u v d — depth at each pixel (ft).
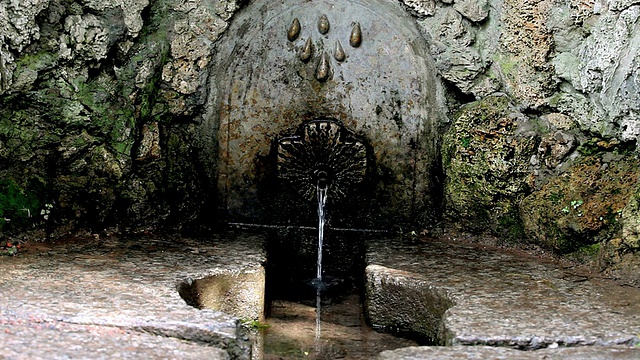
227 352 13.42
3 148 19.61
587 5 18.90
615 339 14.01
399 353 13.30
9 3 18.58
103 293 15.47
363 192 23.61
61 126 20.48
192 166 22.91
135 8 20.56
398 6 22.24
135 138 21.50
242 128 23.49
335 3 22.77
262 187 23.75
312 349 17.12
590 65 19.08
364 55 23.04
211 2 21.93
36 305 14.42
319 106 23.44
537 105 20.86
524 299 16.43
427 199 23.44
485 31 21.57
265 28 22.84
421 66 22.85
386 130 23.36
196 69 22.41
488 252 20.92
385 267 19.13
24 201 19.52
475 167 21.56
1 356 11.97
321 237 23.20
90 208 20.63
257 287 18.72
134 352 12.54
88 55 20.20
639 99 18.06
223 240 21.48
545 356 13.25
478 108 21.76
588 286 17.47
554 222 19.74
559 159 20.51
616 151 19.84
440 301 17.17
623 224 18.13
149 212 21.52
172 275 17.26
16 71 19.26
